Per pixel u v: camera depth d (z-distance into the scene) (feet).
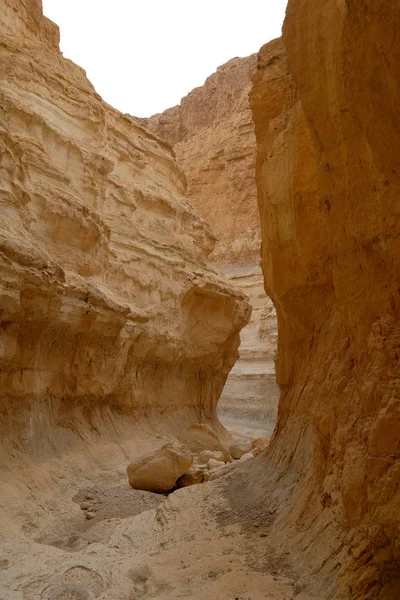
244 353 117.80
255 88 32.96
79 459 35.01
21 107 42.57
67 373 36.88
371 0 9.98
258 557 17.25
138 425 50.37
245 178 153.17
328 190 17.80
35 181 38.50
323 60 17.31
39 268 27.94
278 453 26.22
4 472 25.88
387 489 11.03
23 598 15.69
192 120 189.26
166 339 56.34
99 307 37.91
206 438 47.83
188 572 17.07
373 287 14.34
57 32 61.98
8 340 27.17
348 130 15.34
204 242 73.56
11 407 28.96
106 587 16.63
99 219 43.60
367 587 11.51
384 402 11.99
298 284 26.35
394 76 10.17
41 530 23.67
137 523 24.75
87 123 52.75
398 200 12.61
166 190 69.77
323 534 15.42
